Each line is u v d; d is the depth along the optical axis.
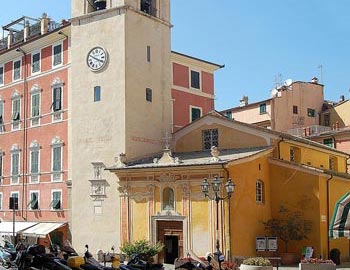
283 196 40.16
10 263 33.84
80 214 44.00
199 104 54.03
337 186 40.78
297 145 44.84
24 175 51.94
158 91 46.56
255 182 39.16
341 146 60.59
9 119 54.47
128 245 36.59
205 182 33.41
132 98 43.88
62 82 48.91
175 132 45.94
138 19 45.41
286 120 66.75
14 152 53.34
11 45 57.09
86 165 44.31
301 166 39.59
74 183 44.75
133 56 44.50
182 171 37.94
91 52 45.50
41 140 50.53
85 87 45.44
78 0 46.75
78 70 46.03
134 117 43.81
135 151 43.47
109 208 42.47
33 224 49.41
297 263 38.16
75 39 46.56
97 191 43.31
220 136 43.56
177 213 37.97
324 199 39.22
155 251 35.91
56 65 49.75
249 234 37.84
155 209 39.03
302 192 39.44
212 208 36.53
